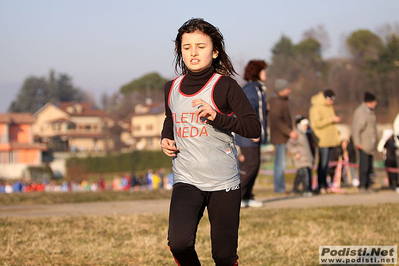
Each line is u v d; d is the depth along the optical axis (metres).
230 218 4.31
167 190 13.81
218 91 4.32
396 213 9.20
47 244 6.73
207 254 6.52
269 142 12.77
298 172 12.35
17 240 6.89
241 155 9.39
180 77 4.53
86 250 6.52
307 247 7.06
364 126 12.68
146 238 7.12
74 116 102.44
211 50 4.38
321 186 12.97
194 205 4.26
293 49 104.50
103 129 104.56
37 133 105.00
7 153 73.81
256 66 9.37
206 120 4.30
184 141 4.36
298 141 12.20
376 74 80.56
